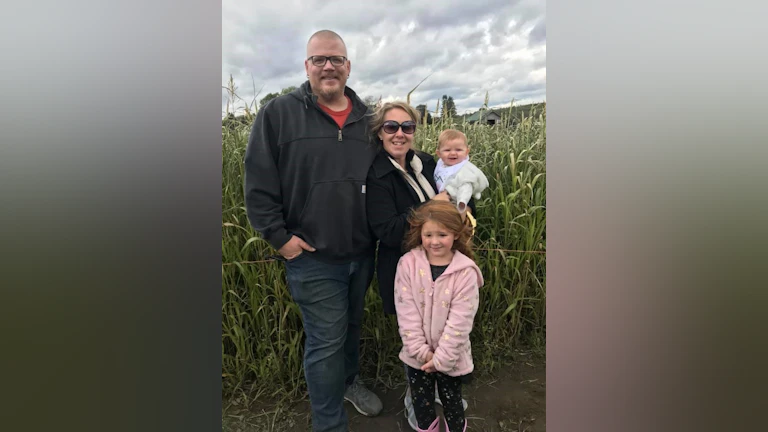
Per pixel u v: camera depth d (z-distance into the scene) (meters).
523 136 1.87
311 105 1.38
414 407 1.46
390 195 1.41
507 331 2.00
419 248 1.40
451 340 1.32
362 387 1.79
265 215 1.38
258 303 1.85
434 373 1.45
